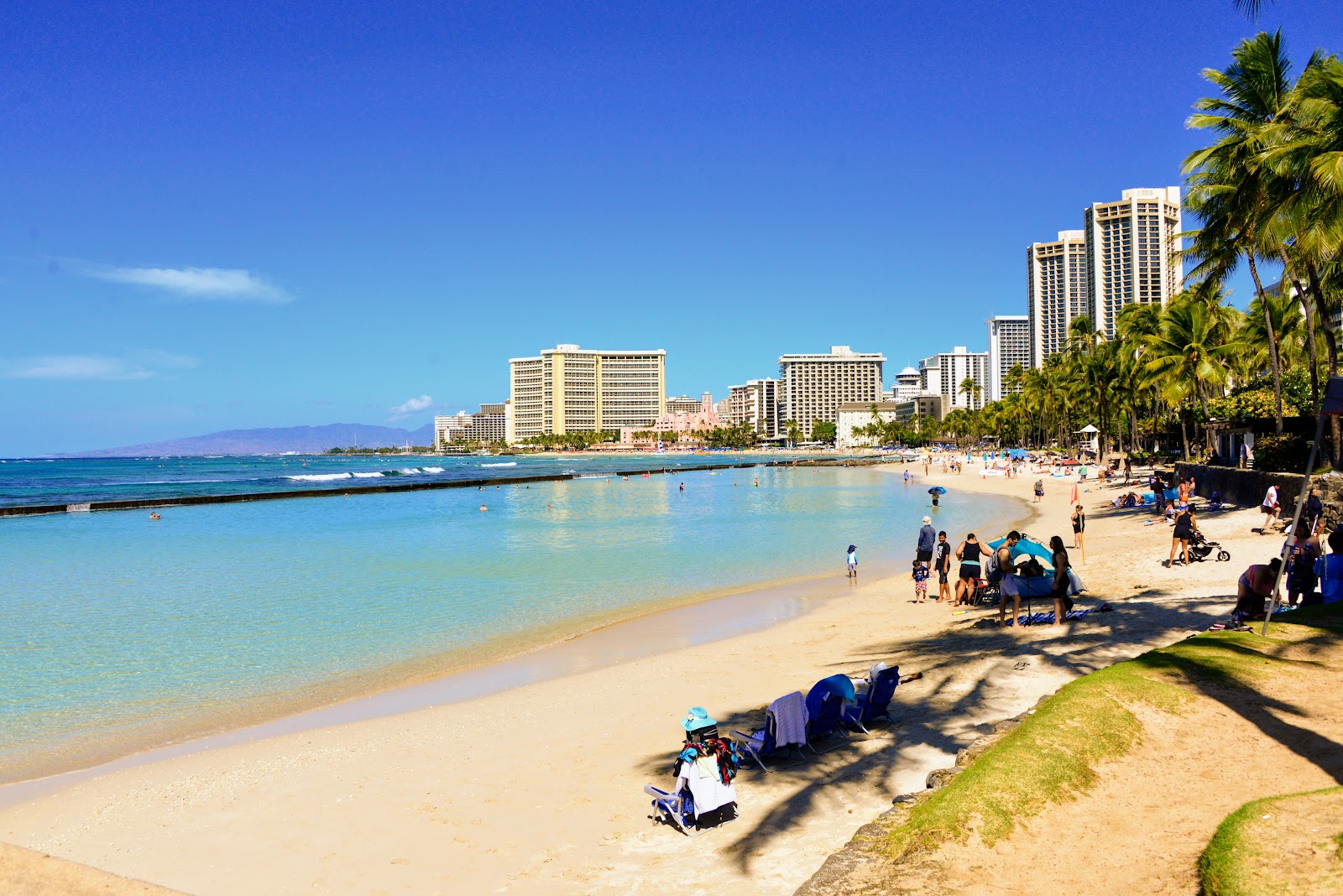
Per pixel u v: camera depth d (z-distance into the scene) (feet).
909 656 51.60
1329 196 80.74
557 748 38.22
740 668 52.70
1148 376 188.85
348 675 54.39
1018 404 520.42
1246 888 18.30
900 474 412.36
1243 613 43.14
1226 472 124.98
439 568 106.32
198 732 42.98
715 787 28.25
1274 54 108.37
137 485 372.58
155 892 24.41
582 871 25.70
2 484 382.83
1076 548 97.40
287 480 422.41
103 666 57.06
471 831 29.19
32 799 34.09
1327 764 25.86
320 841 28.96
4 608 79.51
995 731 31.24
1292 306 195.83
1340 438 97.81
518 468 600.80
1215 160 111.34
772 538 139.95
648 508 221.87
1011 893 19.84
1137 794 24.80
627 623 70.69
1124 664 35.83
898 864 21.63
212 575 101.71
